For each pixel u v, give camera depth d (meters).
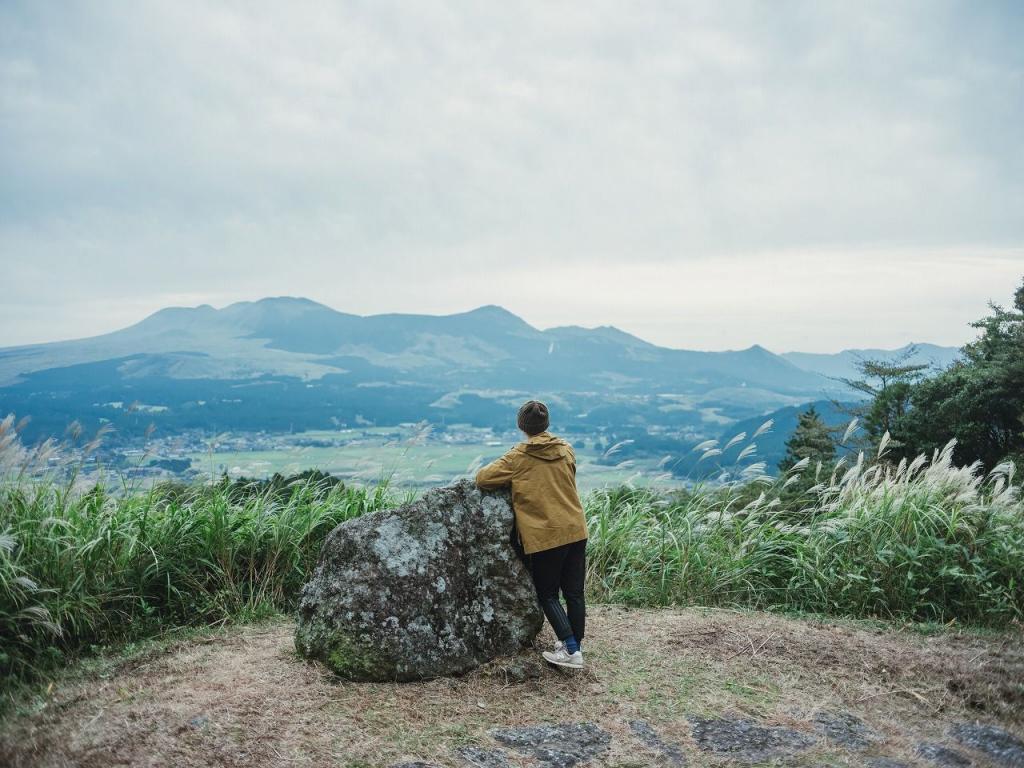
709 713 4.27
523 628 4.83
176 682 4.53
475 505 4.90
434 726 3.96
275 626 6.07
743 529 7.68
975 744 3.95
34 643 5.20
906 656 5.27
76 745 3.62
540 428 4.75
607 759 3.69
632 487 8.15
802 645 5.49
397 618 4.55
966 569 6.80
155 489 6.67
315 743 3.69
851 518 7.35
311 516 7.10
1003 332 25.88
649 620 6.16
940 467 7.84
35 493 5.96
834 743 3.92
